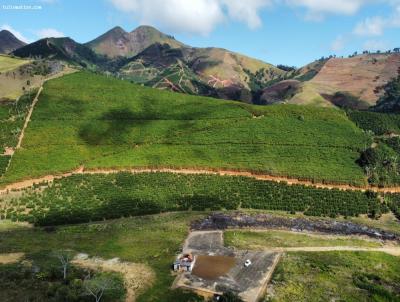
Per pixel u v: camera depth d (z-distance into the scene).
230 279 70.88
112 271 72.44
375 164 133.75
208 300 64.00
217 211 107.25
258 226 97.38
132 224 97.06
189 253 80.56
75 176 129.12
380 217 108.56
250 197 116.12
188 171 135.00
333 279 72.00
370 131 169.88
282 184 125.88
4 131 151.25
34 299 62.31
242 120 170.75
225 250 82.94
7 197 114.75
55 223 98.00
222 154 142.88
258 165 135.38
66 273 70.06
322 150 146.50
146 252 81.06
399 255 85.06
